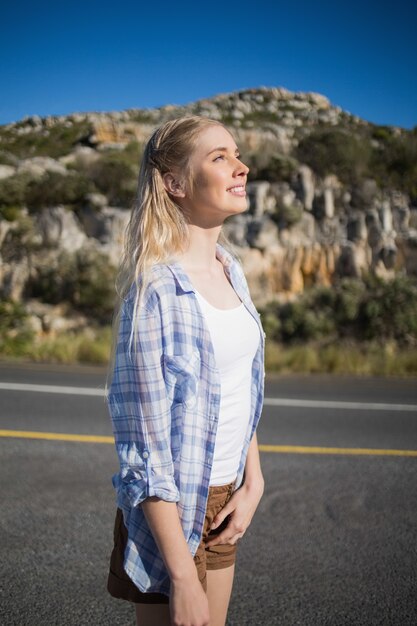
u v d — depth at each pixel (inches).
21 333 556.4
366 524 162.4
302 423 285.0
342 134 1121.4
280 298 920.9
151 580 61.1
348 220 994.1
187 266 68.9
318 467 213.8
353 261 948.6
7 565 132.0
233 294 71.6
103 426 260.5
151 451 58.4
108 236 921.5
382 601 122.0
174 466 61.3
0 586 122.8
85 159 1098.7
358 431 272.7
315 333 767.1
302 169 1018.7
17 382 365.7
